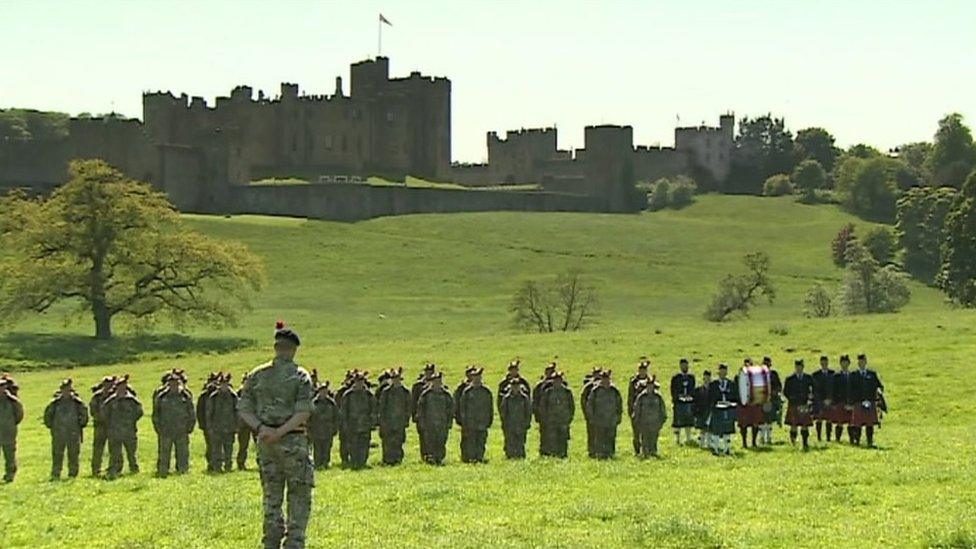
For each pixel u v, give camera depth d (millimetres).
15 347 100438
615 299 152000
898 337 71938
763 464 36281
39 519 27484
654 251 193250
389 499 28250
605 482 31344
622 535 22766
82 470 41781
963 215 131875
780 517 25469
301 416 19250
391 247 185250
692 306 145875
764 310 137500
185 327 116625
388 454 40750
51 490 33750
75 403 39406
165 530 24812
